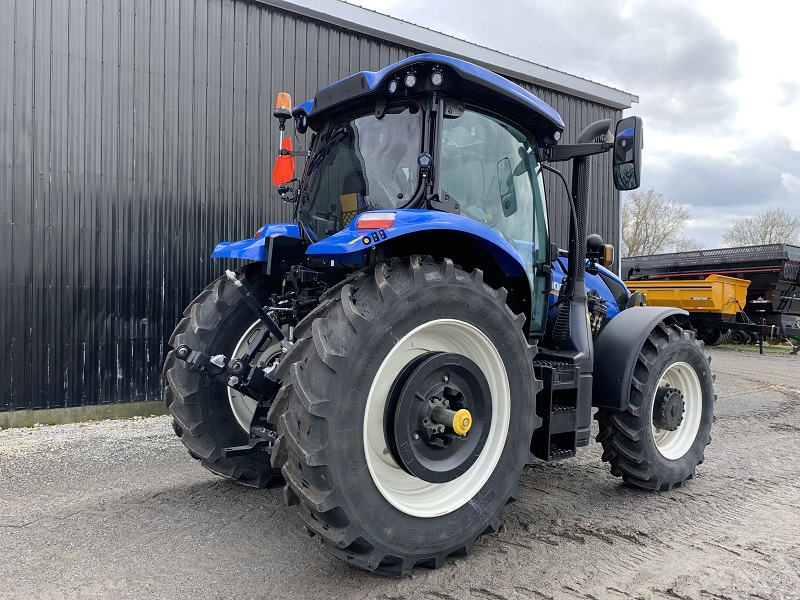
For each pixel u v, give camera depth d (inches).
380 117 122.3
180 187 257.1
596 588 99.9
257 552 111.0
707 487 157.1
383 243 106.9
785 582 103.1
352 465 92.6
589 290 175.3
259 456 145.5
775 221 1806.1
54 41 230.1
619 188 136.3
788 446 205.5
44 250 230.4
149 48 248.2
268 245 128.8
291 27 281.0
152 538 117.0
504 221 131.3
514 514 134.6
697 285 569.9
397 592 96.9
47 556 108.7
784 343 634.2
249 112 272.1
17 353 226.1
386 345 96.6
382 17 302.0
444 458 106.2
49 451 185.3
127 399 248.7
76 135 235.0
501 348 111.7
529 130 138.5
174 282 257.3
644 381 147.9
